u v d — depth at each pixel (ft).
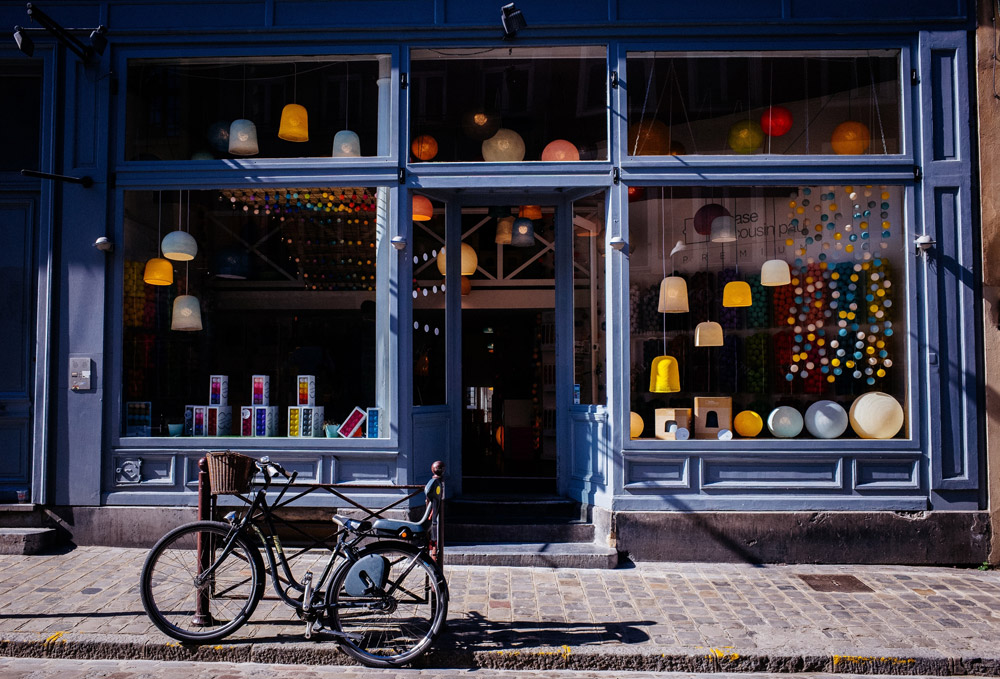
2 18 19.29
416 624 13.02
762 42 19.03
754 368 19.22
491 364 22.17
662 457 18.53
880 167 18.81
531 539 18.71
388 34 19.34
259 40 19.45
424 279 19.98
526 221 21.06
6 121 20.06
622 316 18.92
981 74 18.56
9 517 18.79
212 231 19.89
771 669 12.53
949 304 18.39
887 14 18.72
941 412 18.29
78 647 12.82
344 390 19.45
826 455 18.38
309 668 12.55
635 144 19.43
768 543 18.21
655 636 13.28
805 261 19.39
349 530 13.01
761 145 19.61
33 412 19.19
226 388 19.70
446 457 20.25
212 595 13.10
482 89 19.89
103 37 18.72
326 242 19.69
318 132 19.93
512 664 12.59
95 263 19.20
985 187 18.40
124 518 18.76
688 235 19.38
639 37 19.15
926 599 15.47
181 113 20.01
